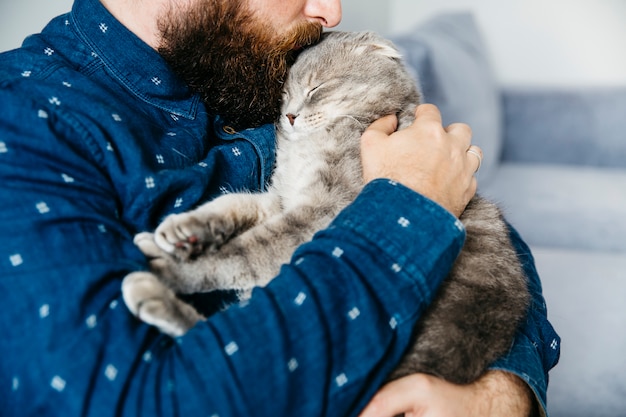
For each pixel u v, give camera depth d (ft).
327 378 3.05
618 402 7.00
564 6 16.15
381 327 3.19
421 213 3.43
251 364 2.90
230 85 4.52
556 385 7.23
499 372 4.06
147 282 3.29
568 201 11.79
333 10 5.07
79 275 3.02
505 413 3.95
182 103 4.43
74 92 3.63
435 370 3.83
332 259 3.23
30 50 4.12
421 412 3.65
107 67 4.18
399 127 5.75
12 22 6.33
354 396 3.15
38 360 2.87
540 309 4.84
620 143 14.42
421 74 10.63
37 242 3.05
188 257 3.79
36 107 3.35
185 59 4.32
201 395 2.85
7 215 3.09
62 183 3.27
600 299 8.84
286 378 2.94
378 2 15.72
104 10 4.25
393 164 3.99
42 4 6.68
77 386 2.82
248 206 4.32
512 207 11.50
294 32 4.78
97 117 3.59
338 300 3.13
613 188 12.69
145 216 3.70
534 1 16.28
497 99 14.40
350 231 3.32
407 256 3.30
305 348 3.01
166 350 3.10
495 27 16.69
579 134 14.61
